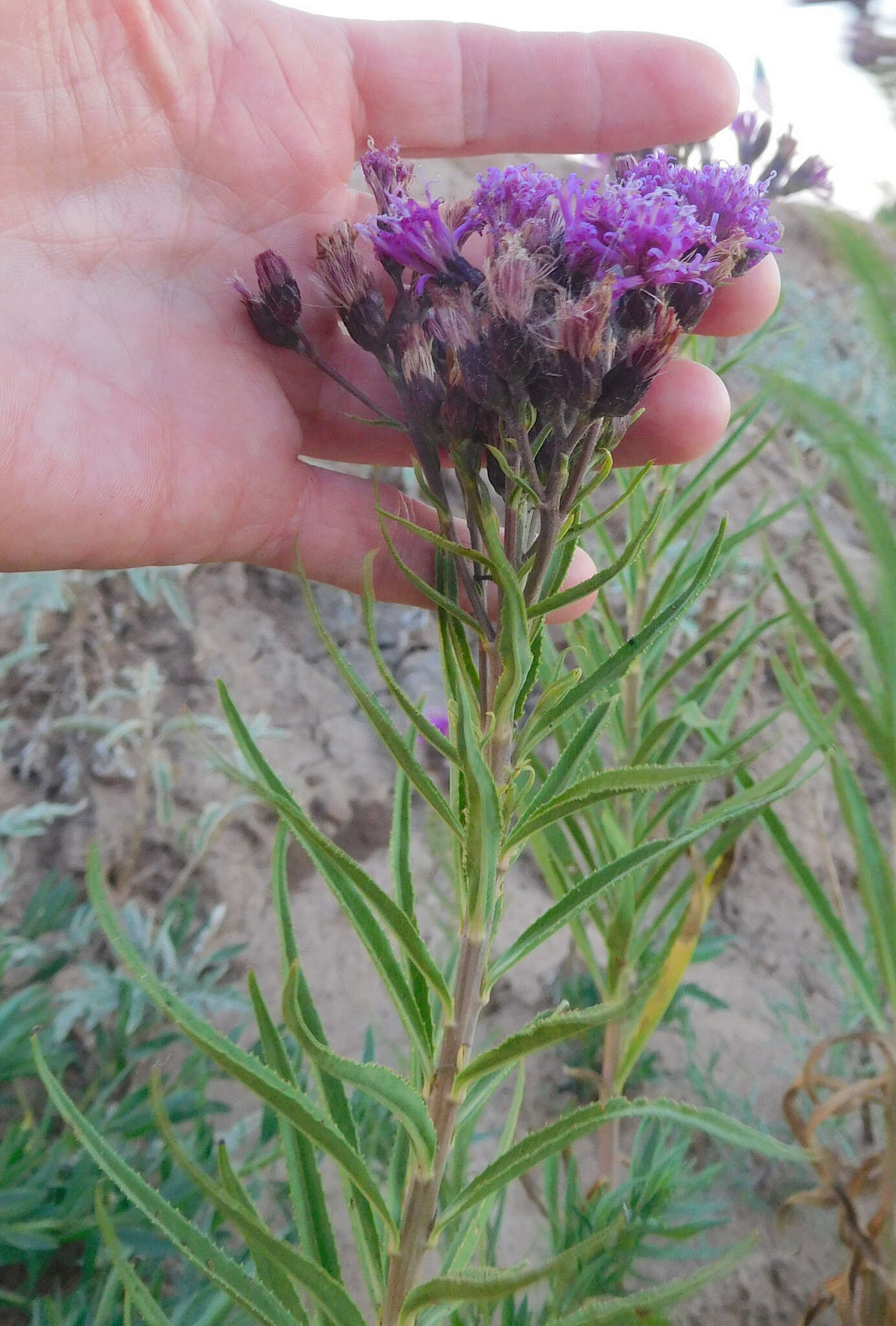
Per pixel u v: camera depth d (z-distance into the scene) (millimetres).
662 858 183
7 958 204
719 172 130
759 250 129
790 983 273
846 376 375
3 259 155
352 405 182
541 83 176
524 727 117
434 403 122
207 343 167
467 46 175
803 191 165
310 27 171
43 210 157
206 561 176
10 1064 200
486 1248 177
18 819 246
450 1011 114
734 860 173
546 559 115
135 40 157
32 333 155
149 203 164
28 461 152
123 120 159
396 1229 116
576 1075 214
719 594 334
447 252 126
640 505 192
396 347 130
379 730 109
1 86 151
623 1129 245
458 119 178
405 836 130
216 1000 229
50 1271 202
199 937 245
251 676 317
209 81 164
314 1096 206
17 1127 185
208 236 168
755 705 324
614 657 115
